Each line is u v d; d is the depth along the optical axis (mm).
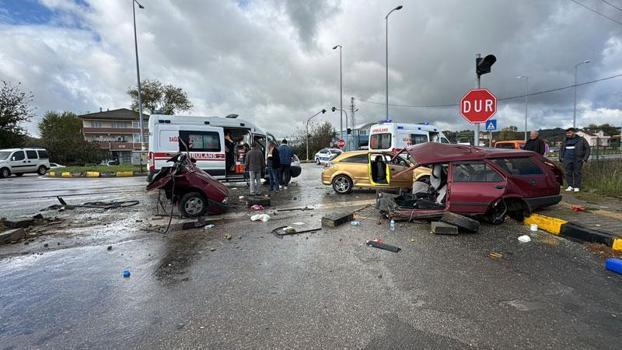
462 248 5121
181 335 2891
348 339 2789
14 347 2762
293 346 2705
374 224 6680
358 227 6461
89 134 73750
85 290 3824
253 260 4723
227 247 5355
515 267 4340
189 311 3307
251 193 10836
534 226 6027
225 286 3869
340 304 3396
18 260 4840
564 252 4902
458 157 6512
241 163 13328
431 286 3793
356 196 10656
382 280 3971
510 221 6652
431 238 5660
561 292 3623
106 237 6023
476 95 7508
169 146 11852
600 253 4770
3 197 11148
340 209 8430
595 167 11414
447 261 4578
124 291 3783
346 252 5004
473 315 3156
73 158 45219
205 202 7746
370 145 16297
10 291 3816
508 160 6453
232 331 2938
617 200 8203
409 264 4480
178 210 7977
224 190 8125
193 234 6176
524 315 3150
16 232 5859
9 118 30141
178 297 3613
